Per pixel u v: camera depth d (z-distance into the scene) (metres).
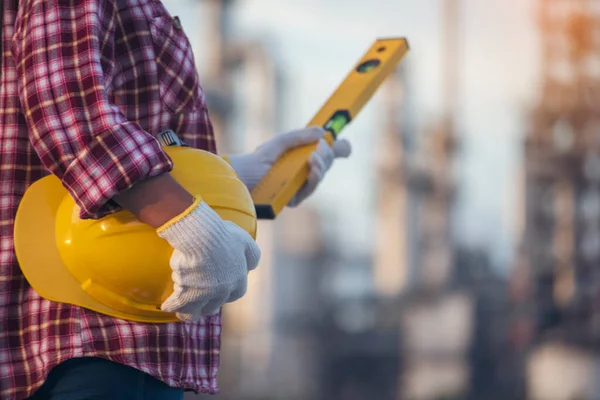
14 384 1.94
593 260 27.28
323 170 2.56
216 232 1.83
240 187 2.05
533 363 24.47
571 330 24.78
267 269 28.03
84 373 1.94
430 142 31.12
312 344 27.20
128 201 1.84
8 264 1.99
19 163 2.03
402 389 26.75
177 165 1.99
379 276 29.28
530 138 29.88
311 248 28.72
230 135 29.08
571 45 30.66
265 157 2.56
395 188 30.23
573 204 28.77
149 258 1.90
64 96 1.87
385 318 28.09
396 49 2.88
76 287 1.96
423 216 30.28
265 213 2.40
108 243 1.90
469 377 26.14
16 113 2.04
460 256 29.17
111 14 2.01
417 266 29.62
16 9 2.11
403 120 31.05
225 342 26.34
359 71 2.83
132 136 1.83
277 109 29.55
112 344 1.95
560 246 27.86
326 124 2.67
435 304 28.22
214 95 28.73
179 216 1.82
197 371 2.13
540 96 30.62
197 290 1.85
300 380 26.61
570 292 26.30
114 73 2.04
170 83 2.15
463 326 26.84
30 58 1.92
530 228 28.47
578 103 30.00
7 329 1.97
